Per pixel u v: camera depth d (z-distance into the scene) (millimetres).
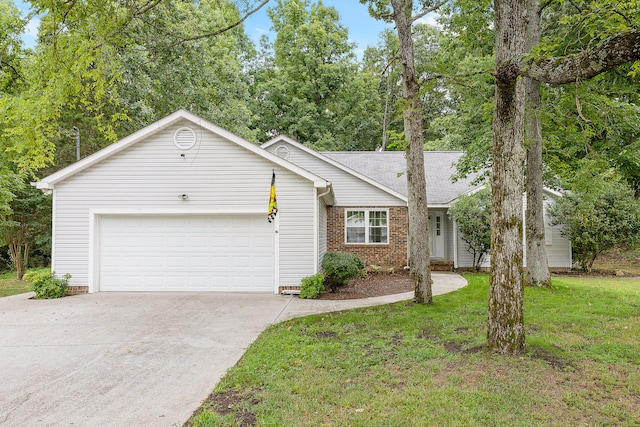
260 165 11336
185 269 11438
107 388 4566
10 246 18953
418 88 9438
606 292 10094
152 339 6590
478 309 8266
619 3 5141
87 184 11312
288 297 10523
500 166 5469
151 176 11359
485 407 3887
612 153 14117
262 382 4582
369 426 3537
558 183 14594
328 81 30156
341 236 16594
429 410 3830
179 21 11828
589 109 8445
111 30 5992
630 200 14664
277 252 11180
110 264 11438
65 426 3684
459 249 16562
